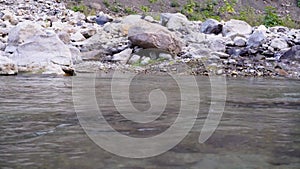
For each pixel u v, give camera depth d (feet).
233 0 51.11
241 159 4.00
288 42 27.35
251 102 8.58
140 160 3.91
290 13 50.57
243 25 30.99
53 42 17.37
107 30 27.53
